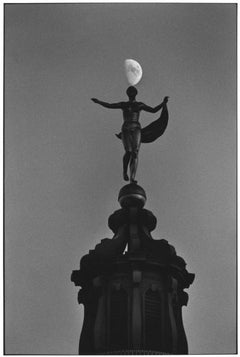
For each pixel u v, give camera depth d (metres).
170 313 38.91
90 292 40.22
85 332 39.25
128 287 39.12
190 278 41.28
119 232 41.25
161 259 39.66
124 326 38.44
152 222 41.81
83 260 40.72
